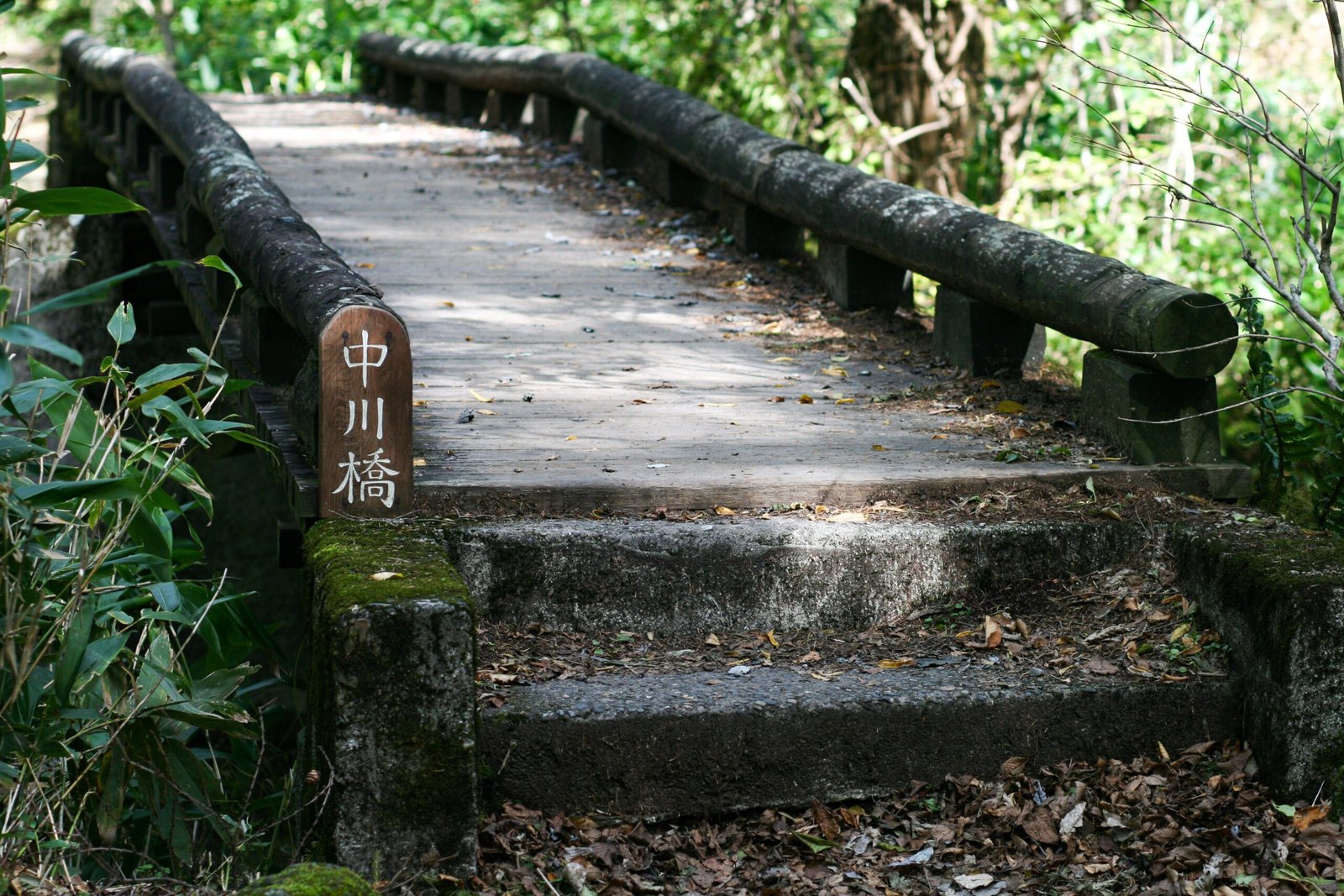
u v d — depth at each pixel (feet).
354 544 12.20
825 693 12.08
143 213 30.73
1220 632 12.80
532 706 11.71
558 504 13.80
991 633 13.08
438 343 19.94
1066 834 11.55
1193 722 12.41
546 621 13.21
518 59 37.01
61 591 11.53
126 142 32.78
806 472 14.57
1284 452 16.62
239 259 16.96
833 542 13.46
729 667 12.73
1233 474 14.79
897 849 11.60
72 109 38.88
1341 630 11.73
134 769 12.30
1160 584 13.61
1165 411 15.20
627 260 25.48
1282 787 11.87
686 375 18.85
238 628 14.26
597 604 13.25
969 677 12.48
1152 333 14.60
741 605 13.43
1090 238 31.60
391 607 10.68
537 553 13.08
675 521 13.71
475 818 10.91
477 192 30.83
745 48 38.40
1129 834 11.57
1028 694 12.16
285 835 13.56
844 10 45.16
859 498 14.29
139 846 13.73
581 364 19.17
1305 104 32.68
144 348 34.04
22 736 11.24
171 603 12.24
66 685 11.10
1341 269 30.91
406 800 10.78
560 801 11.68
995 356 18.86
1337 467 16.26
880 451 15.60
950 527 13.69
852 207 21.80
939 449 15.69
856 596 13.56
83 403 12.01
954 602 13.69
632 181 32.01
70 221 36.04
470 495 13.69
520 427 16.20
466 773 10.85
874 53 34.65
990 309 18.76
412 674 10.71
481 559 13.00
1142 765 12.26
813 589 13.50
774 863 11.50
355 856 10.77
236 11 55.36
